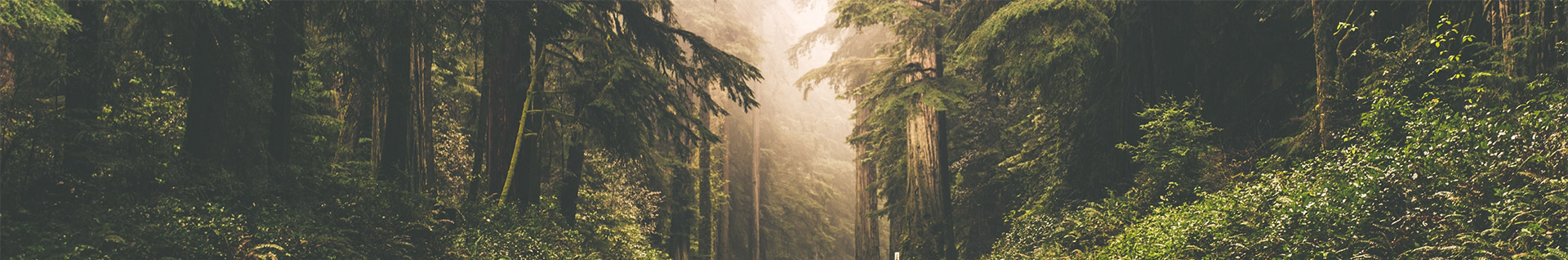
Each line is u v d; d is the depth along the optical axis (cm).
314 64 1335
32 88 987
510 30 1616
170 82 1160
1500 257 602
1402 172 759
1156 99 1577
